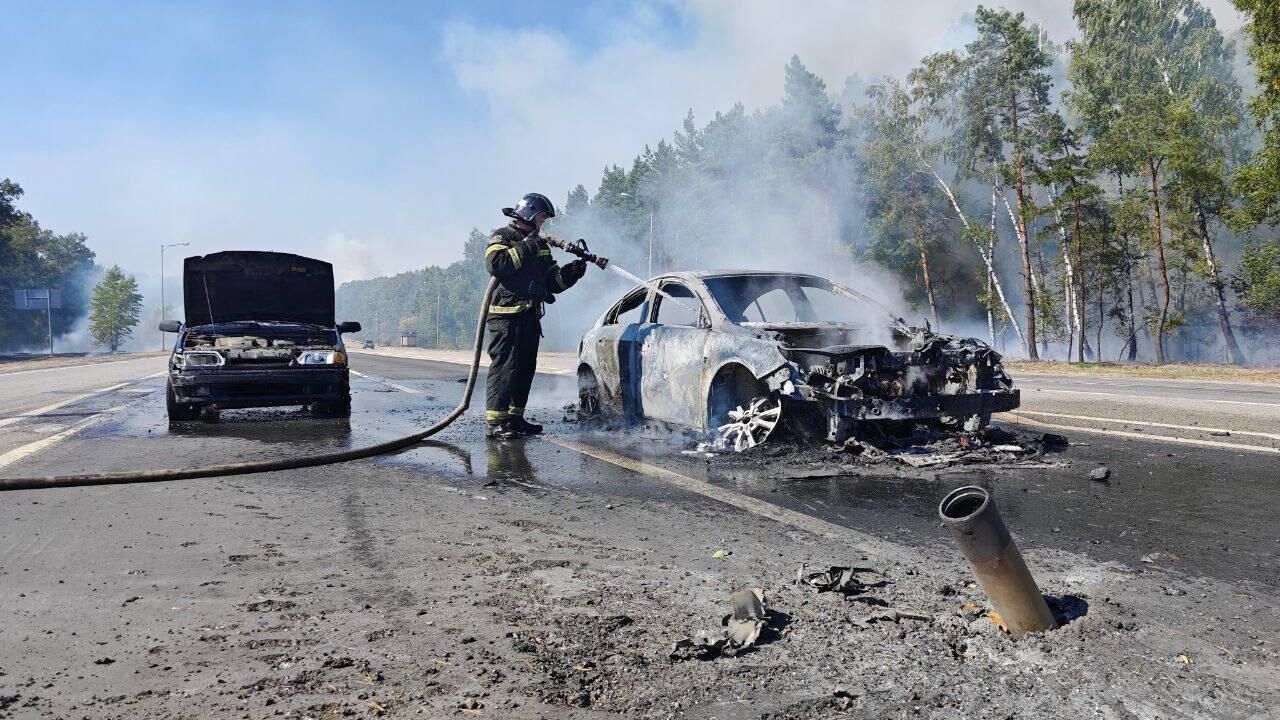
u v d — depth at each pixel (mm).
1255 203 25828
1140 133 33531
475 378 7297
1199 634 2379
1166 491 4551
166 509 4148
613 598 2686
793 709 1900
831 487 4695
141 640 2314
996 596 2410
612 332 7715
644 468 5398
